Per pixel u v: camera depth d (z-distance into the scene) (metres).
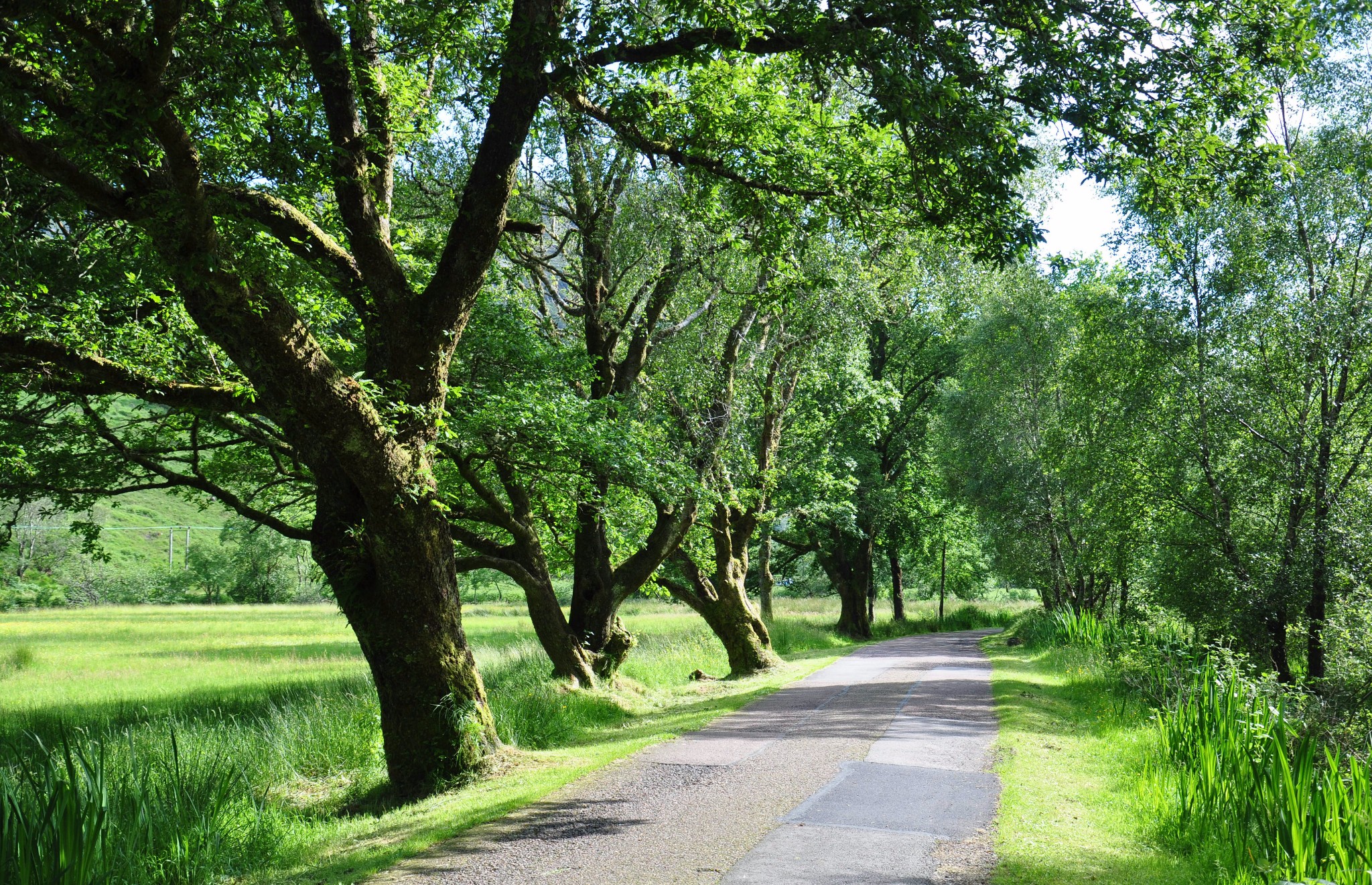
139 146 7.95
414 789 10.60
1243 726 9.27
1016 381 33.00
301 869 7.53
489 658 22.50
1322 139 20.31
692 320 19.31
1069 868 6.42
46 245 13.07
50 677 25.50
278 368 9.26
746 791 8.92
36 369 10.42
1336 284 20.55
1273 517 21.33
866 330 23.73
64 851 7.07
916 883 6.16
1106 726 12.25
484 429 13.21
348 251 11.42
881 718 13.29
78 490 14.55
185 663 29.06
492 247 10.70
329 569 10.91
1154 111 9.84
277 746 12.20
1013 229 9.83
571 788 9.45
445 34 10.25
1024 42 9.23
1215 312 21.75
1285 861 6.52
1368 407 20.94
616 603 18.61
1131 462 23.34
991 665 22.58
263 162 10.50
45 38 8.28
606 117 11.12
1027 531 33.38
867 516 41.44
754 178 11.59
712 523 23.27
